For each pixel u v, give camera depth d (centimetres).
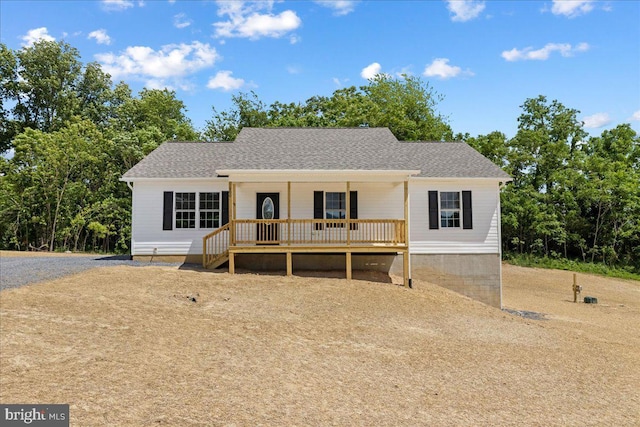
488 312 1434
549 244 3566
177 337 850
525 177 3800
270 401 623
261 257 1783
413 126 3631
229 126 4212
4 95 3909
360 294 1391
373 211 1817
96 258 2041
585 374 866
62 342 752
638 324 1639
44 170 3167
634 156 3819
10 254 2533
